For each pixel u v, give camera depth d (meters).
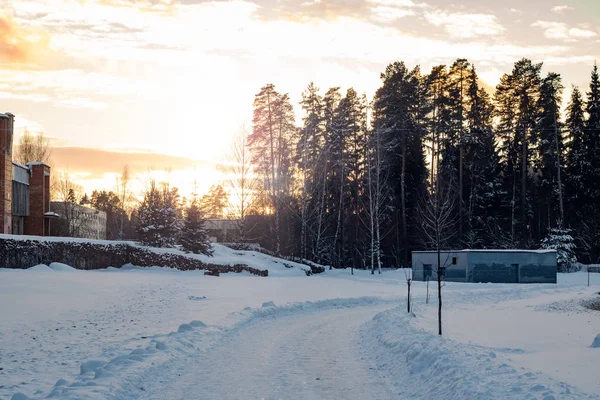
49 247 40.16
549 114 74.56
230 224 79.88
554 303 31.16
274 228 68.25
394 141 70.00
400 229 73.62
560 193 70.25
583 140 78.81
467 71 75.81
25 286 28.78
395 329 18.12
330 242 73.25
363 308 30.72
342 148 73.88
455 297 36.47
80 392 9.52
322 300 31.17
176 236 55.44
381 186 66.69
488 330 19.23
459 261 51.03
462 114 73.81
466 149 73.62
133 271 45.38
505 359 11.73
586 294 36.78
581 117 80.06
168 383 11.31
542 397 8.34
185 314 22.08
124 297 27.56
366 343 17.31
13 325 18.11
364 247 67.06
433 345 13.70
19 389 10.54
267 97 72.81
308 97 77.38
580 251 73.12
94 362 12.05
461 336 17.59
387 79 73.31
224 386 11.19
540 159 81.88
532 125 75.88
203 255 54.03
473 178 76.38
